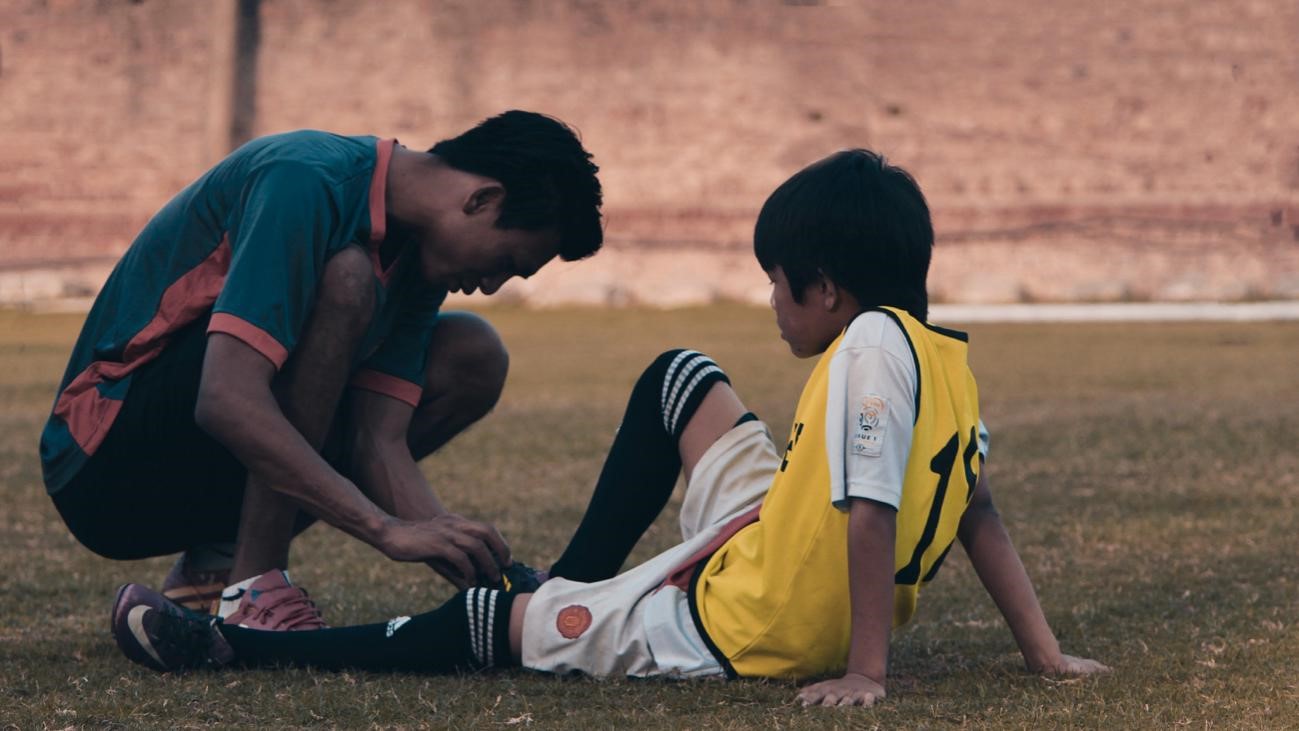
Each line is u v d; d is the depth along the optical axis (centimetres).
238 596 392
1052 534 633
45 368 1694
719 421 368
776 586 337
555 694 337
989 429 1078
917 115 3584
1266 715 313
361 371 440
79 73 3588
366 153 405
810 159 3569
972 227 3531
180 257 398
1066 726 304
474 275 411
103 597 502
